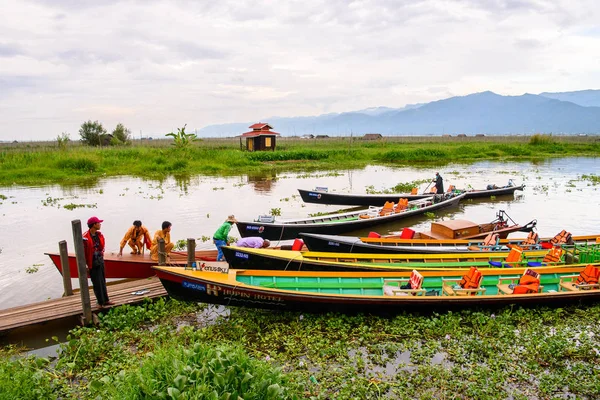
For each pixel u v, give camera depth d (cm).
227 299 935
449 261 1231
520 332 885
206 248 1508
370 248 1273
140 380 503
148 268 1173
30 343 871
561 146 6631
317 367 772
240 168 4153
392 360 801
